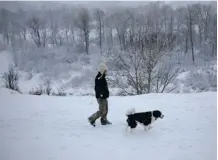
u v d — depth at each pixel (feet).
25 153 18.72
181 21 157.89
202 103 29.99
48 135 22.07
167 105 29.84
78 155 18.13
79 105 32.04
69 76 109.40
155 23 117.08
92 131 22.66
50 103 33.63
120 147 19.20
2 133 22.89
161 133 21.67
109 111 28.68
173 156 17.42
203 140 19.89
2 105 33.30
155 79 62.90
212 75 80.07
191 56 119.65
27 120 26.50
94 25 173.68
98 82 23.08
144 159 17.17
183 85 77.87
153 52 58.65
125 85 61.31
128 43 65.77
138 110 28.50
